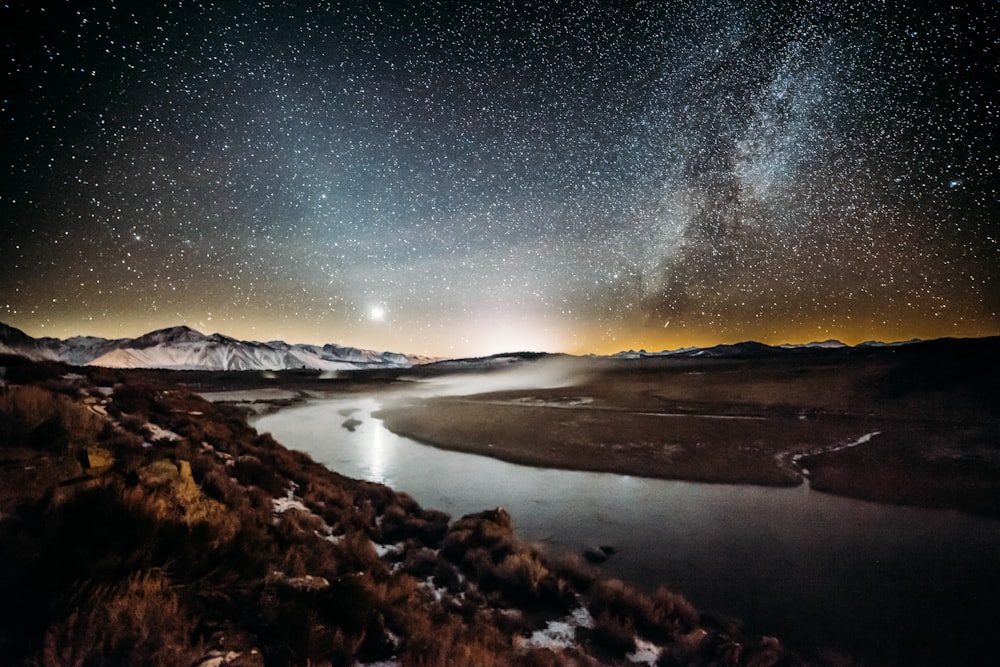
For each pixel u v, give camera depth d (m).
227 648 3.83
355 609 5.19
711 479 19.66
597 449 25.83
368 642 5.04
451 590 7.73
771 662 6.45
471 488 17.98
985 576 10.38
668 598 8.25
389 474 20.25
